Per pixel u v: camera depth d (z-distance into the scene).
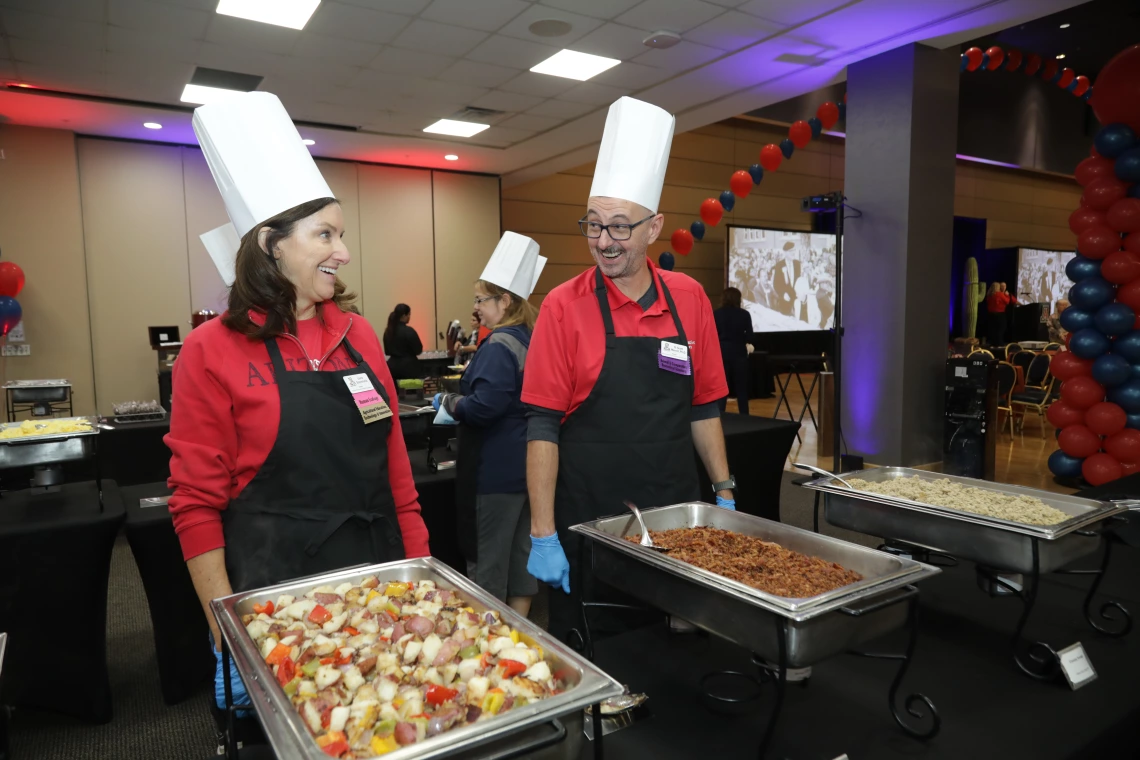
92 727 1.99
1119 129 3.81
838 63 5.03
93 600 1.92
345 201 7.63
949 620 1.33
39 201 6.02
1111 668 1.15
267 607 0.87
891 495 1.46
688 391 1.44
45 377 6.11
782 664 0.83
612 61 4.81
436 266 8.17
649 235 1.37
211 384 1.03
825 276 10.84
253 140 1.05
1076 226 4.08
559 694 0.64
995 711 1.01
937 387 5.11
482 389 2.04
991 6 4.11
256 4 3.83
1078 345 4.05
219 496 1.03
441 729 0.61
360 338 1.19
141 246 6.50
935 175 4.94
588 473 1.40
